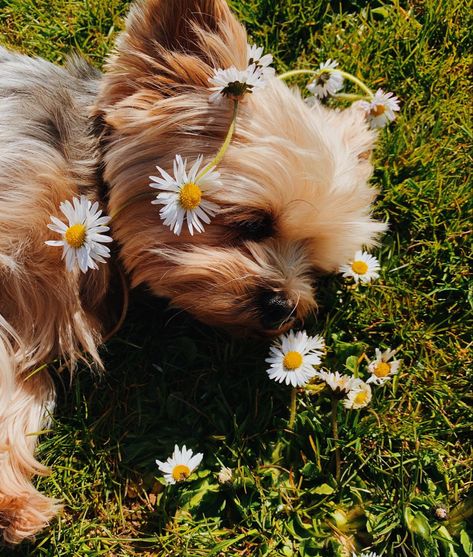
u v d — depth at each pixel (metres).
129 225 0.35
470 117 0.46
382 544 0.37
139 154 0.34
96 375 0.39
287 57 0.47
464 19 0.48
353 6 0.49
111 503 0.37
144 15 0.33
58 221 0.33
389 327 0.41
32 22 0.47
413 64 0.47
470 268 0.42
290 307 0.36
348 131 0.39
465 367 0.40
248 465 0.38
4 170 0.34
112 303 0.39
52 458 0.38
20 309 0.36
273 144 0.34
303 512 0.37
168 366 0.39
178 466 0.36
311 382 0.40
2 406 0.36
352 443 0.38
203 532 0.36
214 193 0.33
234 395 0.39
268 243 0.36
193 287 0.35
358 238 0.37
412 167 0.44
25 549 0.36
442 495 0.38
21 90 0.36
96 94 0.36
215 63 0.33
